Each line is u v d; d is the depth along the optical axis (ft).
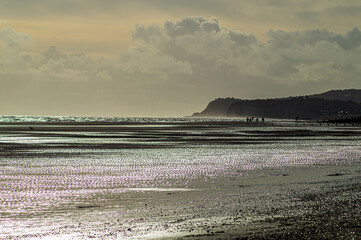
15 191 83.20
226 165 129.08
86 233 52.49
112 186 89.81
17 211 65.16
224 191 82.99
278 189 84.07
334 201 68.95
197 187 88.48
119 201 73.00
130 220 58.90
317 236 48.29
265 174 108.78
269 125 615.98
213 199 74.13
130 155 160.04
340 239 47.11
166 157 152.97
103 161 139.95
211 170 117.08
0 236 51.57
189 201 72.54
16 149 185.26
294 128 481.05
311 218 57.11
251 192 80.94
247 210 63.72
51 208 67.36
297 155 160.56
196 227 54.19
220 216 60.29
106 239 49.88
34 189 85.66
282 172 112.68
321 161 139.95
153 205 69.36
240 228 52.95
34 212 64.49
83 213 63.67
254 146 207.10
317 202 68.28
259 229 52.11
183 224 56.03
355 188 82.84
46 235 51.88
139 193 81.20
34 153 166.91
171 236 50.37
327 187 85.05
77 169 119.34
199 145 212.64
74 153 167.53
